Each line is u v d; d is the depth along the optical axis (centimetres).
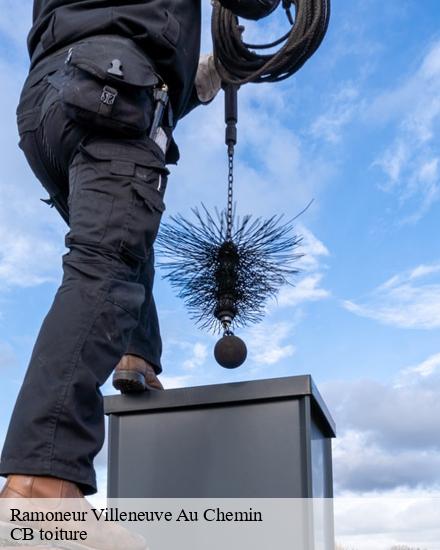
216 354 175
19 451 124
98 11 156
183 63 163
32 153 165
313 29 185
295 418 155
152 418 165
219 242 186
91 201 143
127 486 162
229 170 192
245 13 176
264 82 197
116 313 137
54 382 129
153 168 148
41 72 162
